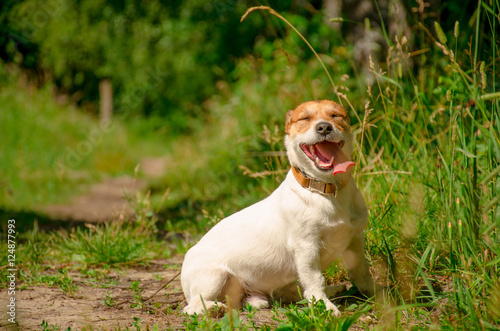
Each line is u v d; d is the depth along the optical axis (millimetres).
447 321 3338
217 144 12070
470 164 4035
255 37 18141
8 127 14461
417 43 6711
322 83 8258
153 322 3920
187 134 18688
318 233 3904
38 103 16672
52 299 4551
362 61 8531
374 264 4523
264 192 7527
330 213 3865
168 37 19516
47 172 13008
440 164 4527
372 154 5426
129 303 4438
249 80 12195
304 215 3895
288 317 3680
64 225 8320
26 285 4980
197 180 10852
